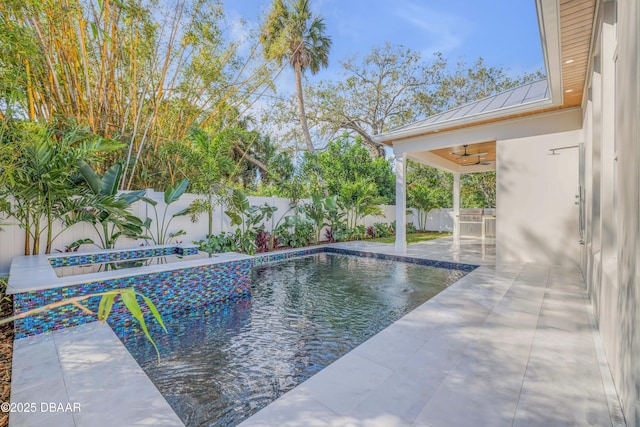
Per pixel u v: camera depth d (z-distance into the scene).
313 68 15.70
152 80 7.08
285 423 1.80
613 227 3.15
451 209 15.42
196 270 4.44
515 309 3.76
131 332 3.56
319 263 7.84
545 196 6.55
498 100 7.89
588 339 2.91
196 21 7.22
